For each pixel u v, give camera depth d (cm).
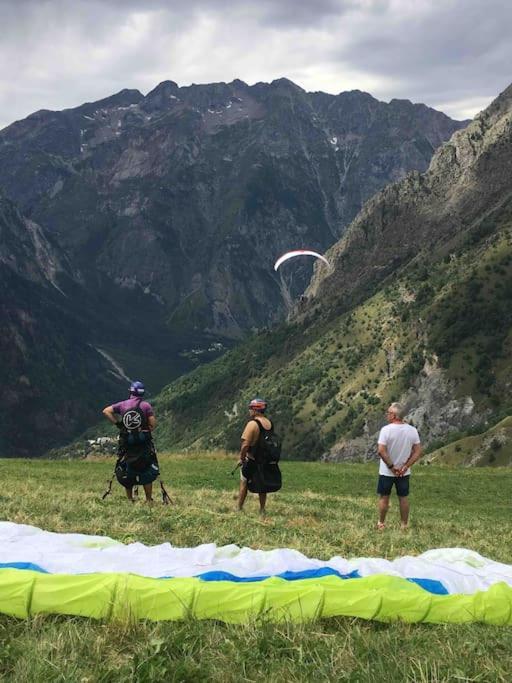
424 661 431
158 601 512
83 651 448
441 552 793
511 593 559
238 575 593
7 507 1115
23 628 485
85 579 524
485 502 2531
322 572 605
